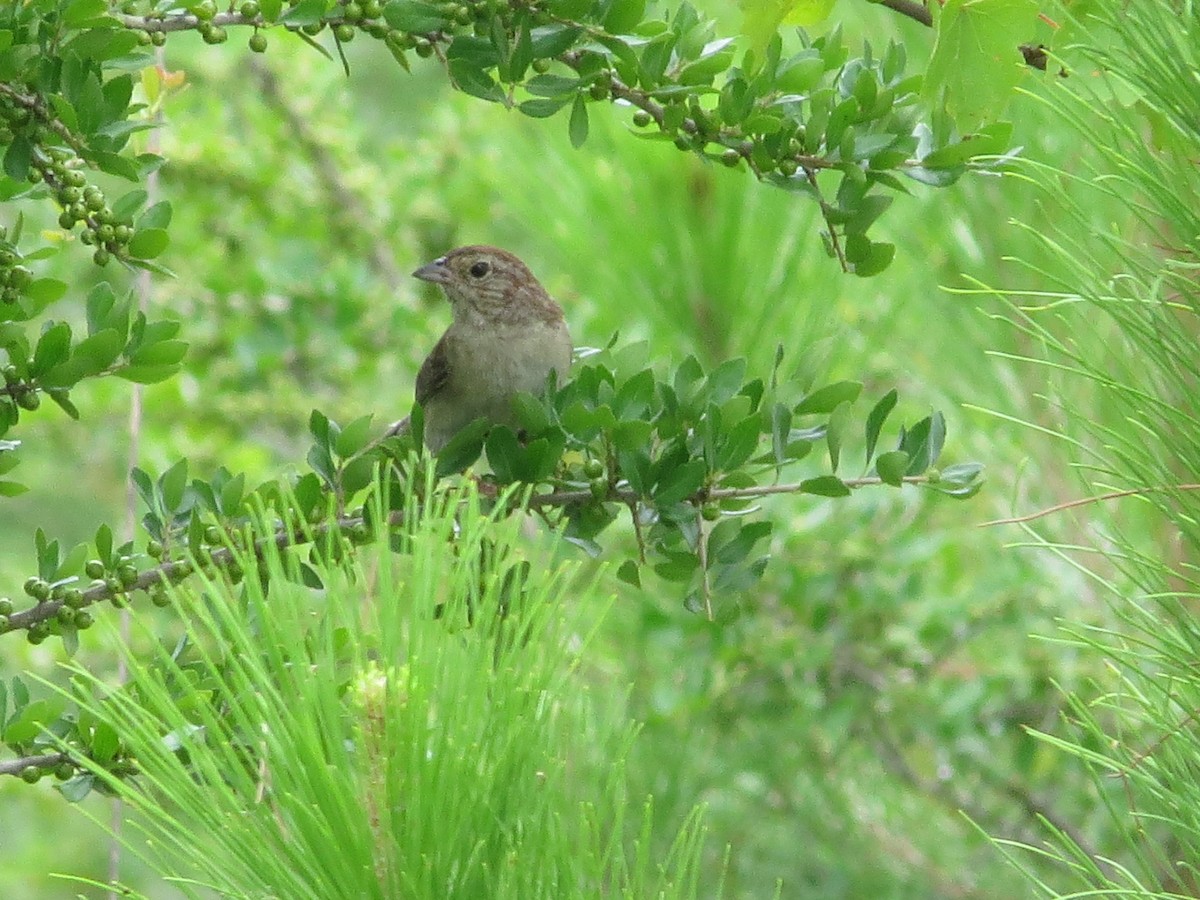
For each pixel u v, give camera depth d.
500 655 3.70
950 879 9.84
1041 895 4.64
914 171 6.08
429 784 3.54
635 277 9.33
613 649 9.38
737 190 9.16
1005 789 10.19
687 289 9.26
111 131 5.41
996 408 8.55
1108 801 4.25
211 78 14.91
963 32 5.64
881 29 8.73
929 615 10.00
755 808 9.58
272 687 3.50
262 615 3.50
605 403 6.09
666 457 5.90
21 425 13.24
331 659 3.54
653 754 8.83
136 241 5.72
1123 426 5.96
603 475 6.12
